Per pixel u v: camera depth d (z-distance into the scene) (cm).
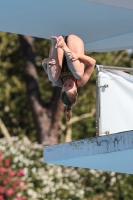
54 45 1961
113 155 1866
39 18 2230
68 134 6656
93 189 4803
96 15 2139
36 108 6000
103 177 4847
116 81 2302
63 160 2036
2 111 7069
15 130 7150
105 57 6725
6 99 6925
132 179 4884
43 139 5991
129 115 2294
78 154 1942
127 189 4850
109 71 2305
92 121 7306
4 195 4319
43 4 2052
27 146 4750
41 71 6975
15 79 6819
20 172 4384
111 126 2273
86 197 4731
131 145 1730
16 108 7069
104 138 1830
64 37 2055
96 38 2461
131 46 2450
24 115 7119
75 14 2144
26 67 6047
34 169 4478
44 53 6844
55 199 4469
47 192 4444
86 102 6906
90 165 2217
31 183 4409
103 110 2275
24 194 4341
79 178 4800
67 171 4747
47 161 2130
